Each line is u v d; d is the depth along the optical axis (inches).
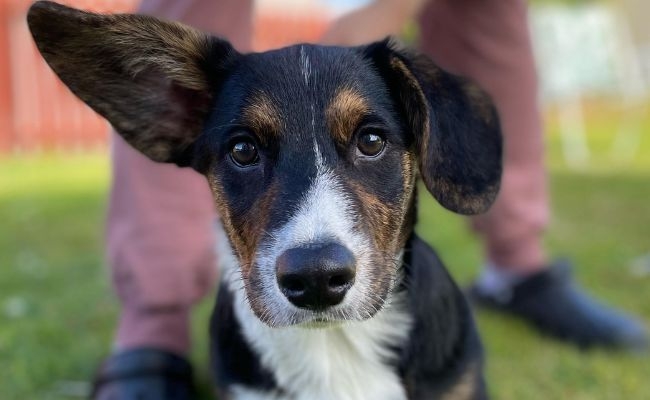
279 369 22.6
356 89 21.0
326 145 20.4
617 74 88.1
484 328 31.2
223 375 23.0
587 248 40.1
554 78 86.1
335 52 21.7
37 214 55.6
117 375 26.0
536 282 31.0
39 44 21.0
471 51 30.5
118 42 21.7
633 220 46.9
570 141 91.4
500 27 30.0
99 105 22.2
